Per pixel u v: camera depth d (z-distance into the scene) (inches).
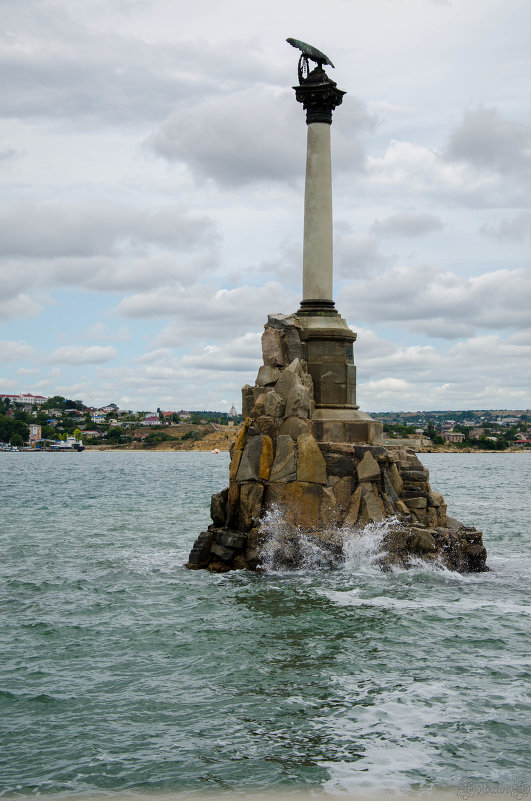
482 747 595.5
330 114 1389.0
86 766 572.7
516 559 1365.7
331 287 1401.3
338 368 1363.2
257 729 628.4
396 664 767.1
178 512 2265.0
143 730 629.3
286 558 1199.6
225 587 1099.3
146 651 817.5
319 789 538.9
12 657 804.0
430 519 1283.2
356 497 1227.2
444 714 651.5
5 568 1278.3
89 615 965.8
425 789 538.3
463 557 1229.1
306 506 1225.4
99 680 735.7
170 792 537.0
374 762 574.6
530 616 938.7
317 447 1244.5
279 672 748.0
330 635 860.0
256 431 1263.5
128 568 1266.0
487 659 781.3
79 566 1291.8
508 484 3914.9
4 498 2854.3
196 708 668.7
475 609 970.1
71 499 2800.2
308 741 607.5
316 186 1379.2
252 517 1233.4
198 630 885.2
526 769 563.2
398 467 1307.8
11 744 606.5
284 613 951.0
